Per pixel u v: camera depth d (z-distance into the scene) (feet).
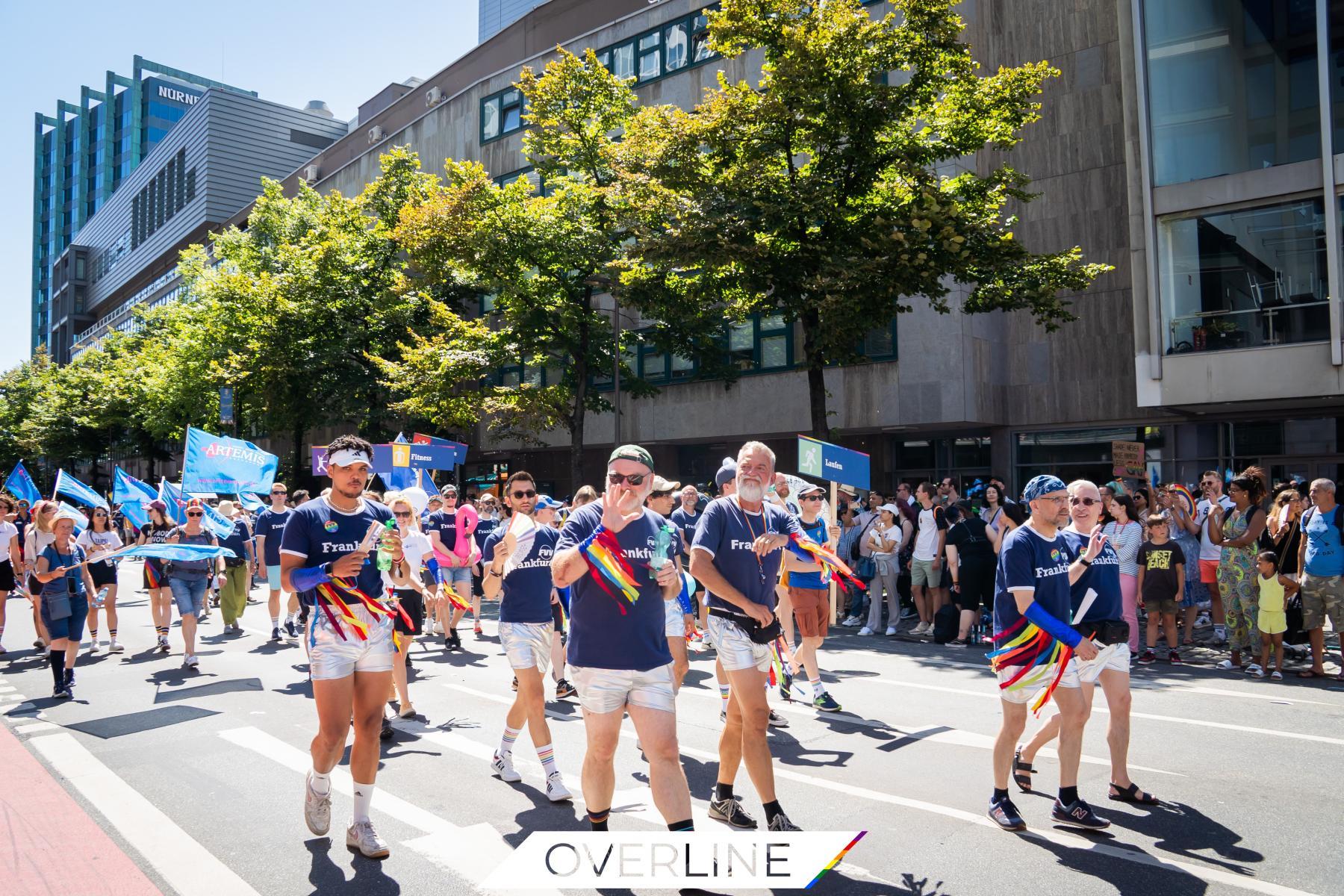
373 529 14.56
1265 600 28.63
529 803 16.80
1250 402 51.67
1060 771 15.20
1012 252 46.52
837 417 68.39
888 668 30.86
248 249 108.37
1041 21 67.87
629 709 12.89
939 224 44.75
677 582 12.76
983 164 65.57
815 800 16.56
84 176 485.56
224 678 29.86
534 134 67.82
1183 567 31.86
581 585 12.79
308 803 14.49
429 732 22.29
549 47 97.60
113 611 35.99
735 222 47.80
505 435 72.54
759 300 53.06
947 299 62.59
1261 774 18.15
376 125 126.21
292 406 93.91
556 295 67.41
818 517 25.55
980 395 64.34
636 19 83.61
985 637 37.09
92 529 35.94
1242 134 49.62
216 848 14.66
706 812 15.79
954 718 23.24
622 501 12.28
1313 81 47.62
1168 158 51.72
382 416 88.12
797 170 50.03
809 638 24.29
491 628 41.81
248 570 43.65
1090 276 50.06
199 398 111.55
